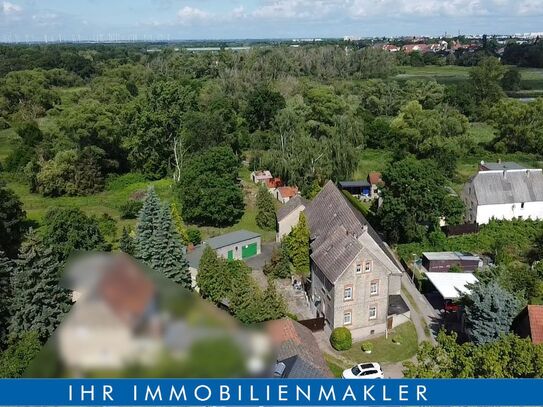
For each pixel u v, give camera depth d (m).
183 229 53.72
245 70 127.00
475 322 33.16
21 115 115.19
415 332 39.38
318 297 40.72
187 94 86.00
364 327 38.53
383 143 98.62
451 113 99.25
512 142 97.81
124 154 86.88
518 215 60.81
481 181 60.66
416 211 53.22
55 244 43.41
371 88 123.50
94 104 84.31
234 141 84.25
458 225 57.09
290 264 47.81
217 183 62.16
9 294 31.86
